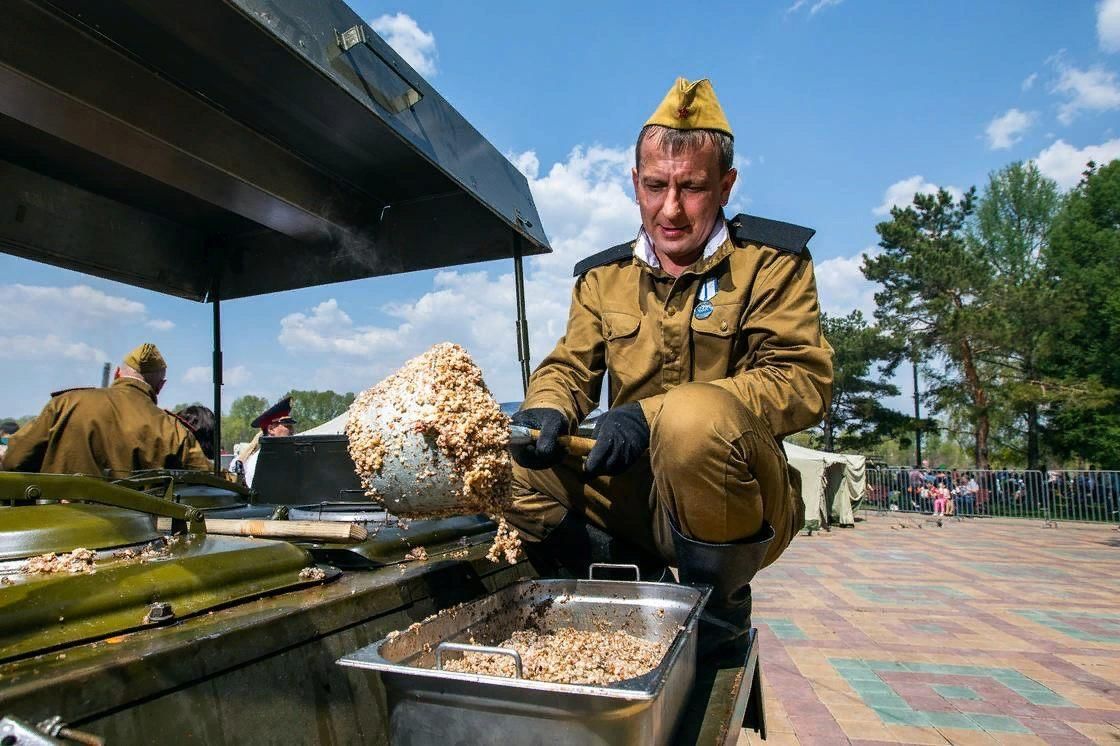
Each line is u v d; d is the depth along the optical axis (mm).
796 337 1918
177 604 1113
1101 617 6875
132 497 1393
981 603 7562
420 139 2211
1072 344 30906
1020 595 8023
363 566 1643
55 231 2615
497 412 1469
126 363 3758
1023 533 16094
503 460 1451
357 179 2771
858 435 36406
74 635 951
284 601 1257
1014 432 34688
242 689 1051
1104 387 29031
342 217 2857
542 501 2322
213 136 2211
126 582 1078
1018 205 38625
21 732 696
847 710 4309
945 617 6871
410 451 1383
